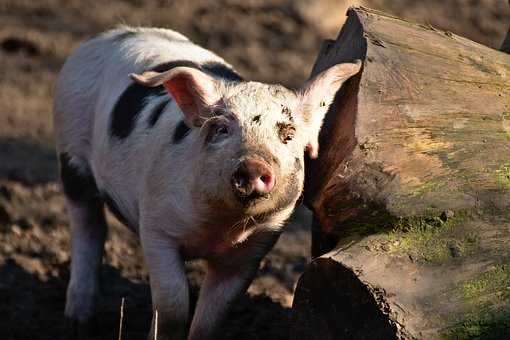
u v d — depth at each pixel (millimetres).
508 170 10469
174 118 11898
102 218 14648
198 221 11336
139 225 12266
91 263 14367
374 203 10297
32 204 18609
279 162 10414
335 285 9852
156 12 29234
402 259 9773
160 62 13172
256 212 10867
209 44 27094
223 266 12141
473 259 9688
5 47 26250
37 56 26000
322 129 11781
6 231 17484
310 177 11672
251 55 26578
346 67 11117
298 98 11172
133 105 12844
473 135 10805
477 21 29891
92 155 13945
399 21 11859
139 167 12242
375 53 11258
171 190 11453
